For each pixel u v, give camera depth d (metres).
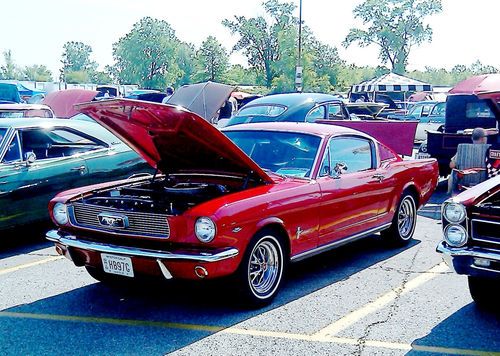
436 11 73.62
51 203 5.18
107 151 7.82
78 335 4.45
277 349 4.18
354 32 75.94
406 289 5.49
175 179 5.80
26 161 6.98
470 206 4.46
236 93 26.08
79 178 7.44
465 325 4.63
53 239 5.07
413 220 7.25
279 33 57.75
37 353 4.13
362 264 6.34
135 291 5.44
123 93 33.88
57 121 7.64
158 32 76.50
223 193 5.10
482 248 4.41
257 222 4.75
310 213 5.36
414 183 7.11
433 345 4.26
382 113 25.09
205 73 64.06
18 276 5.95
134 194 5.33
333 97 12.97
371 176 6.31
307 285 5.61
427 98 30.64
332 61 67.62
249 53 59.84
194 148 5.23
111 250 4.68
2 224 6.76
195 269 4.46
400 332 4.50
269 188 5.11
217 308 4.99
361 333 4.47
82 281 5.77
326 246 5.70
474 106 13.40
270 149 5.96
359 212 6.12
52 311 4.95
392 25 74.69
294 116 11.95
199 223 4.45
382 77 33.78
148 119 4.93
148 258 4.53
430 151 11.34
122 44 77.69
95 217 4.88
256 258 4.91
